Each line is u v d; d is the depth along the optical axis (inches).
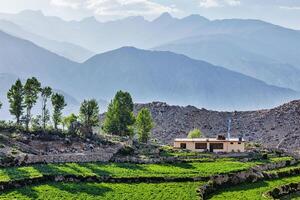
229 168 7180.1
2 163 6289.4
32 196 5315.0
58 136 7746.1
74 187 5772.6
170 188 6077.8
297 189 7106.3
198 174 6712.6
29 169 6200.8
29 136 7519.7
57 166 6535.4
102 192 5689.0
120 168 6771.7
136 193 5748.0
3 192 5398.6
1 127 7682.1
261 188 6702.8
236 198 6082.7
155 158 7495.1
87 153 7244.1
